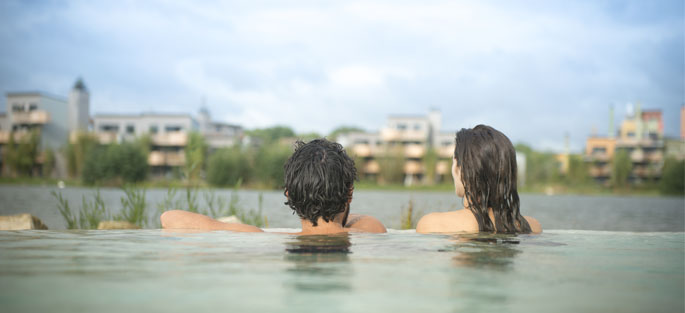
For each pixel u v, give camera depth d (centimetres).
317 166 160
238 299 54
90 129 4447
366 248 113
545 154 5903
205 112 5394
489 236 154
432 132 4547
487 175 172
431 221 183
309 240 132
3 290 57
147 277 68
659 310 51
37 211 889
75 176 4016
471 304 53
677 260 97
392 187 3909
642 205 1895
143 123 4294
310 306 51
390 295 57
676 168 4003
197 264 83
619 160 4703
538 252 110
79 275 69
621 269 83
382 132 4459
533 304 53
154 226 478
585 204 1906
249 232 158
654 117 5325
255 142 4691
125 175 3325
